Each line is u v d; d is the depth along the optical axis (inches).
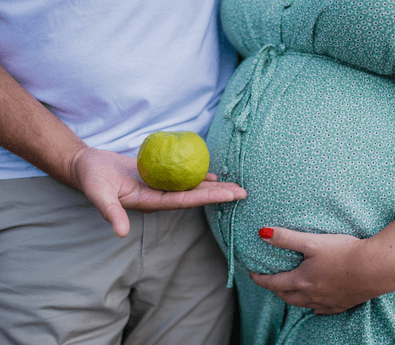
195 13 33.9
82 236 33.1
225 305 44.1
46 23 29.0
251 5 33.1
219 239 35.9
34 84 32.4
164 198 28.5
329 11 26.4
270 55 33.1
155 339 41.8
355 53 26.7
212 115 40.4
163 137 28.0
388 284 24.6
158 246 36.7
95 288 32.8
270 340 40.5
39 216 32.6
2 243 32.0
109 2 28.7
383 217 26.9
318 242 26.9
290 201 28.1
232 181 32.3
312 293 28.7
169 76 33.4
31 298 31.6
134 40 31.0
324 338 31.6
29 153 29.5
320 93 28.0
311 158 27.1
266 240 29.2
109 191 24.9
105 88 31.5
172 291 41.2
